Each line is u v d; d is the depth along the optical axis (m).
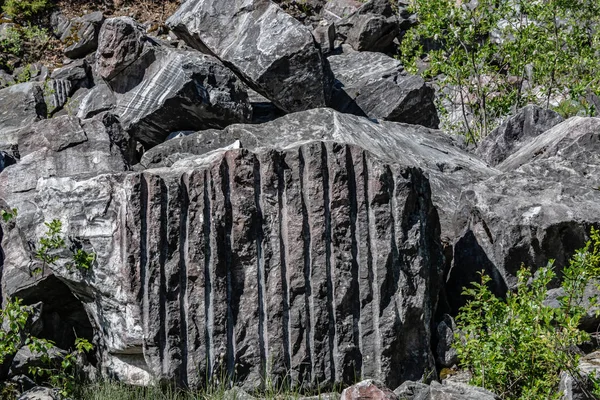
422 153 11.73
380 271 8.45
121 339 8.25
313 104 12.98
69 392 8.02
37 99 13.28
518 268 9.33
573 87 15.54
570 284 7.94
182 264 8.30
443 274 9.20
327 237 8.47
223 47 13.05
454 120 16.80
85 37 17.22
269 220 8.44
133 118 12.19
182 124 12.30
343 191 8.51
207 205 8.39
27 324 8.55
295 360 8.27
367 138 11.44
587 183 10.40
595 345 8.65
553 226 9.20
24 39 17.52
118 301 8.27
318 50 12.88
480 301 8.28
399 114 14.33
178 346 8.17
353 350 8.36
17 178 10.05
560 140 10.98
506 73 18.03
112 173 8.44
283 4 19.33
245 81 13.13
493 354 7.66
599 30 17.11
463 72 15.88
